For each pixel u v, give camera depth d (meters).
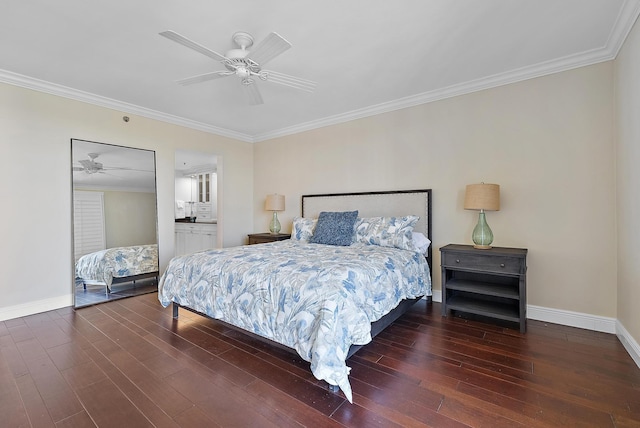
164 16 2.00
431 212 3.40
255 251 2.90
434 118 3.38
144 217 3.89
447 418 1.48
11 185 2.89
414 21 2.08
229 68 2.26
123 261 3.66
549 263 2.74
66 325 2.70
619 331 2.36
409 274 2.74
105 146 3.54
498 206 2.77
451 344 2.29
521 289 2.50
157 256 4.00
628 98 2.13
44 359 2.08
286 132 4.78
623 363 1.98
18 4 1.86
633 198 2.04
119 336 2.47
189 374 1.90
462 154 3.21
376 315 2.09
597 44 2.38
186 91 3.27
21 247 2.95
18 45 2.35
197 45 1.90
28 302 2.98
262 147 5.18
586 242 2.58
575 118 2.62
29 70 2.78
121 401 1.63
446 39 2.30
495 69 2.81
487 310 2.68
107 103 3.51
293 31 2.18
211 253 2.82
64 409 1.56
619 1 1.88
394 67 2.76
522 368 1.93
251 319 2.11
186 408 1.57
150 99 3.51
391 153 3.71
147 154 3.93
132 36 2.23
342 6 1.92
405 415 1.51
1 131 2.83
